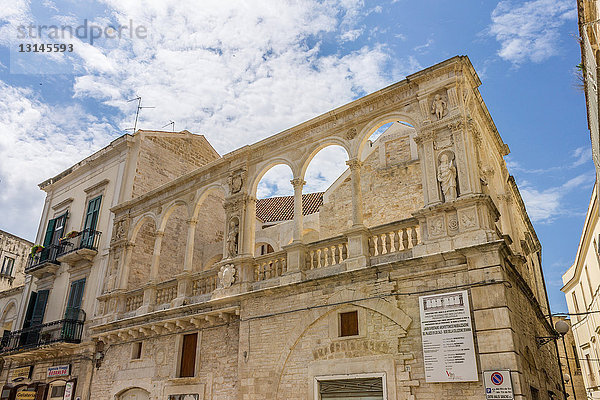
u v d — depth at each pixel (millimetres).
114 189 25547
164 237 24531
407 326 12789
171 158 27266
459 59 14375
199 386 16859
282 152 18031
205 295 18172
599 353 27906
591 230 27500
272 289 15695
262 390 14953
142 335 19812
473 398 11305
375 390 12922
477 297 11906
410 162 20688
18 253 40594
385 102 15859
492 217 13422
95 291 23281
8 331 29234
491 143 17688
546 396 15641
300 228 16328
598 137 11133
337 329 14062
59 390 22156
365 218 21047
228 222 18609
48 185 31109
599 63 8484
